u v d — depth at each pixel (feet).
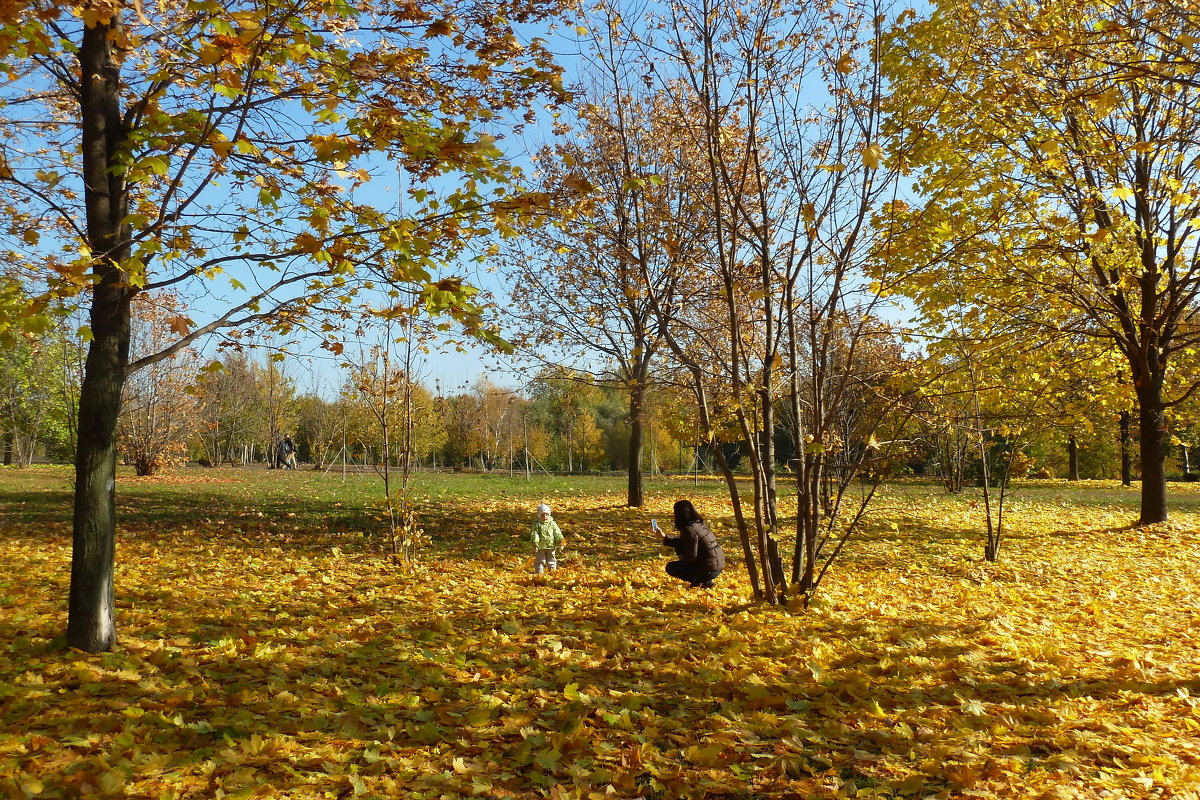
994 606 22.27
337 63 15.60
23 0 10.67
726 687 14.23
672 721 12.45
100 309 15.83
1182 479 116.16
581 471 151.33
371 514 49.21
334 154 14.30
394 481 86.89
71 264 13.09
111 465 16.08
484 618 20.16
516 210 15.60
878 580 27.68
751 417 22.91
